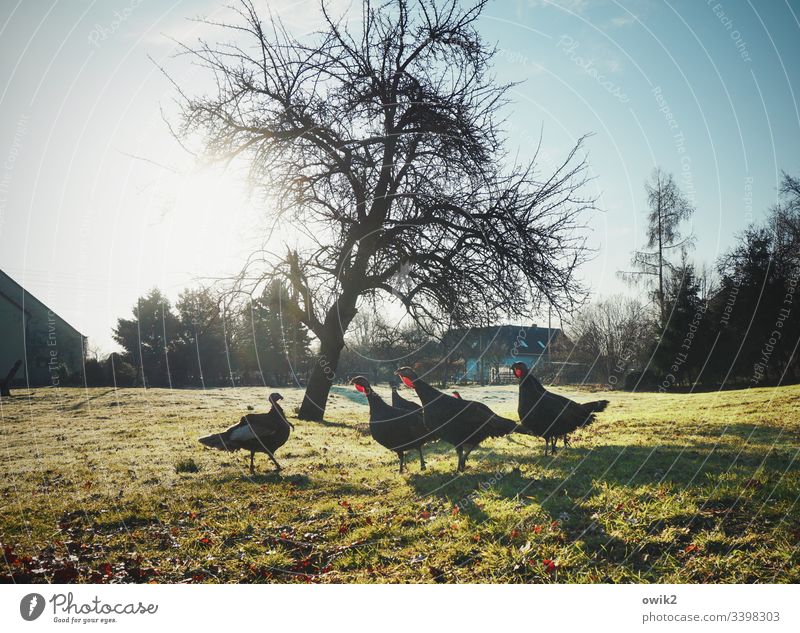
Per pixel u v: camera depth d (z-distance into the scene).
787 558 5.17
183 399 27.12
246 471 10.63
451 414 9.05
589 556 5.52
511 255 17.56
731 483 7.14
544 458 9.92
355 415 23.72
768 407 16.86
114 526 7.28
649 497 6.87
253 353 38.84
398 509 7.34
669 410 18.89
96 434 16.36
